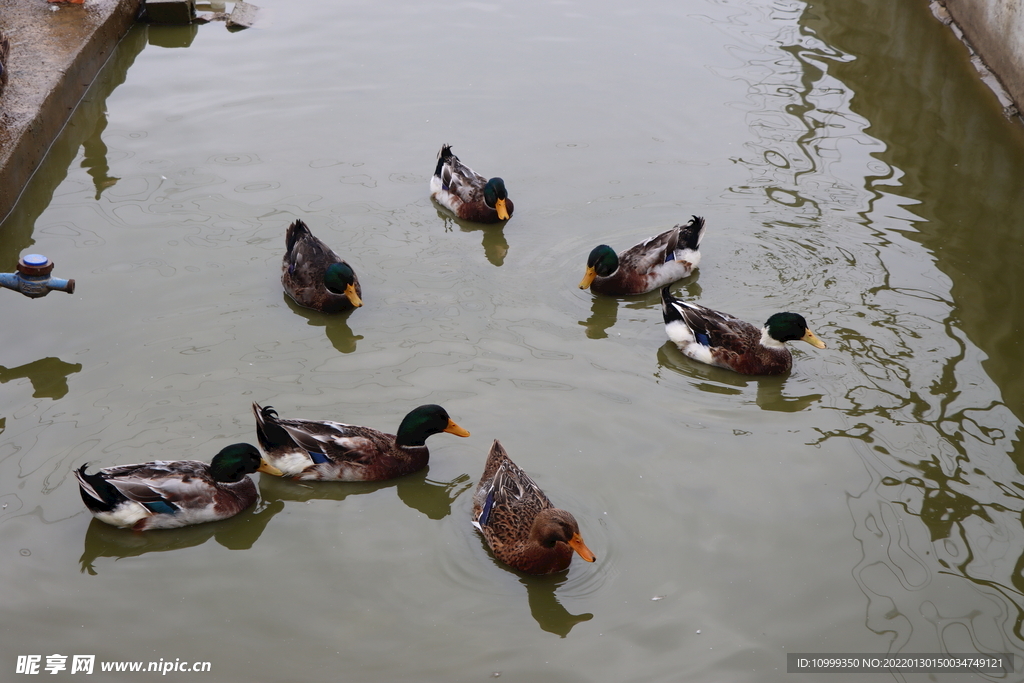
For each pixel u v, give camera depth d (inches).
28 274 408.2
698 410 384.8
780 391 396.5
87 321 425.1
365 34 734.5
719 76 676.1
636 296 462.3
